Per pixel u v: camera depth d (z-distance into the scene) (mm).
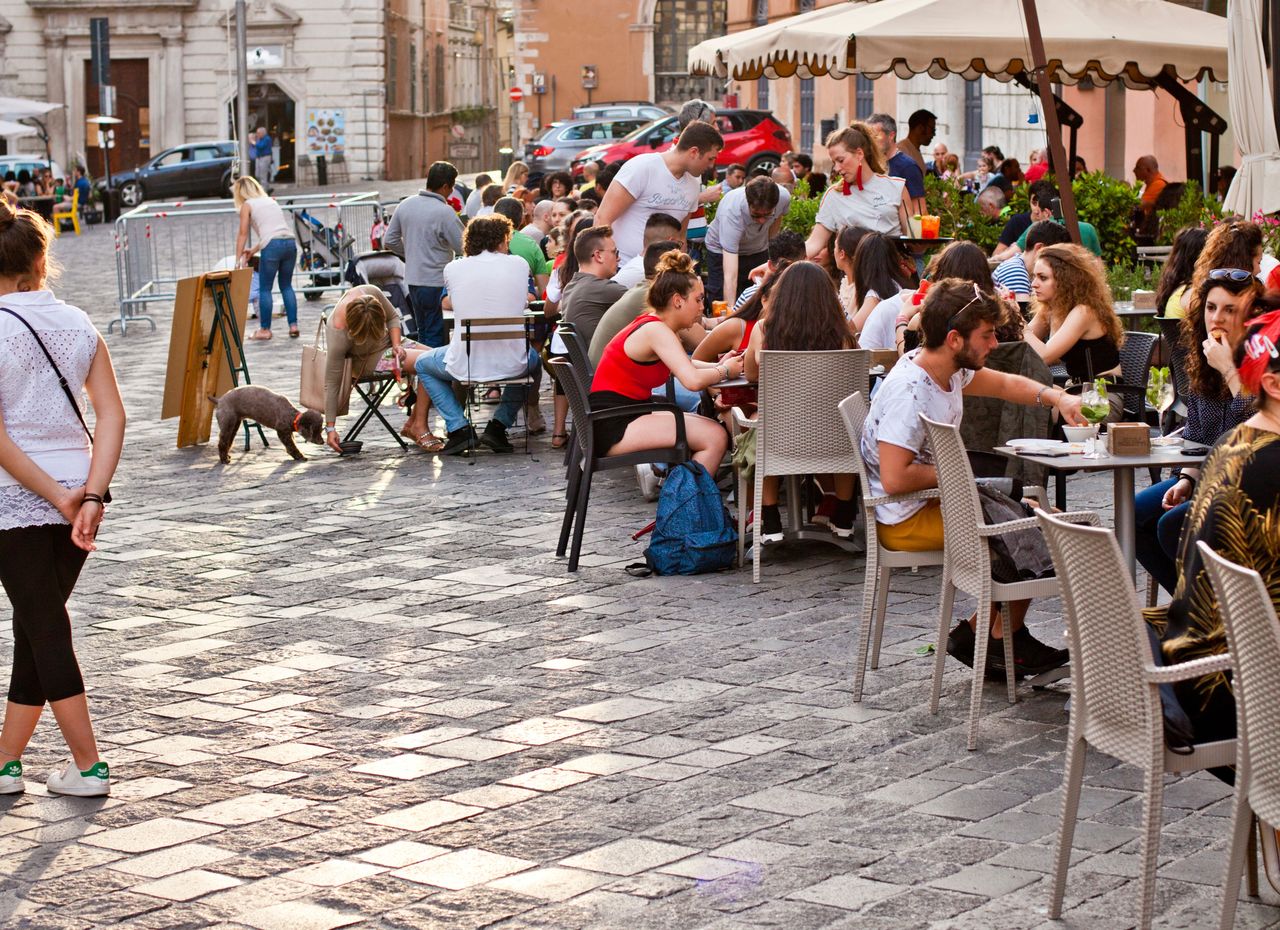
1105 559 4797
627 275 12969
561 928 5086
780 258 10664
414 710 7285
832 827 5816
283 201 26938
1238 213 14055
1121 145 25531
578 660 7965
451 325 15945
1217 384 7172
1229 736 4949
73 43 60188
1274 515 4922
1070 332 9609
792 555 9922
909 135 16531
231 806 6203
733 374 9750
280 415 13492
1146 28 14609
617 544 10352
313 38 59719
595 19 68938
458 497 11953
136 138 60812
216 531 11039
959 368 7203
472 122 77000
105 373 6441
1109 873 5336
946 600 6914
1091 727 5000
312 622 8789
